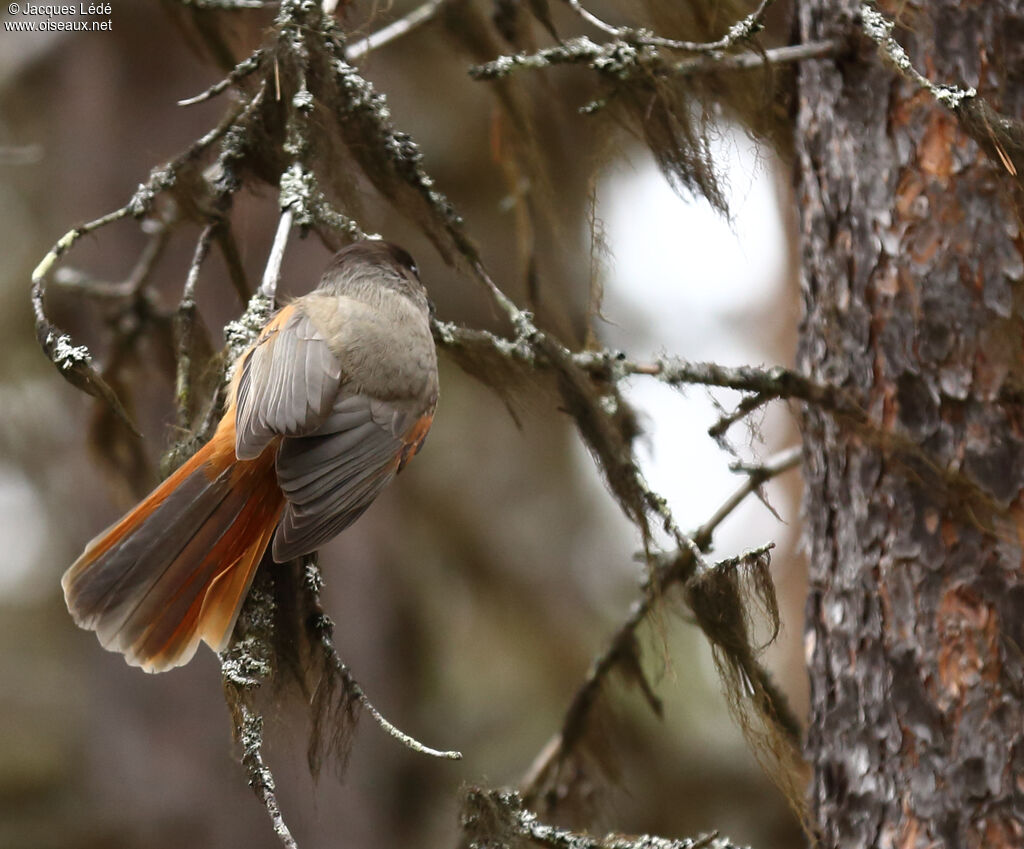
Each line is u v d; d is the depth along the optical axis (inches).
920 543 294.7
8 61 669.9
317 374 297.3
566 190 414.3
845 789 302.7
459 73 651.5
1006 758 281.4
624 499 286.7
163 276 636.7
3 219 686.5
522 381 300.0
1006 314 292.2
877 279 305.7
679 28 323.6
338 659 264.7
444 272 673.6
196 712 657.0
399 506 690.8
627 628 372.8
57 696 760.3
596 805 385.1
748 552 272.5
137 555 276.1
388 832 667.4
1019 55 295.1
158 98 679.7
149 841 649.0
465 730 685.9
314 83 282.4
